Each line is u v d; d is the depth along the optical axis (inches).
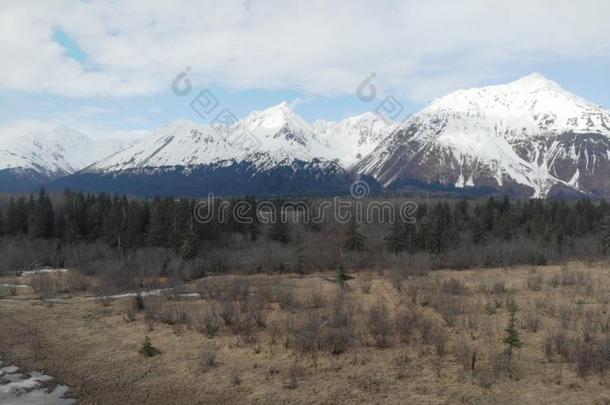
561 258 3216.0
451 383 938.7
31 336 1346.0
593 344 1083.9
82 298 1924.2
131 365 1111.6
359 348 1143.0
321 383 964.0
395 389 924.0
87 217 3789.4
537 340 1152.8
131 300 1796.3
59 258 3164.4
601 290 1742.1
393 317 1416.1
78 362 1146.7
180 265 2743.6
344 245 3353.8
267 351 1144.8
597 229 3870.6
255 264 2940.5
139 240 3331.7
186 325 1396.4
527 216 4483.3
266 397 920.9
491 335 1202.0
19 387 1018.1
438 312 1470.2
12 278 2556.6
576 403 841.5
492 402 858.1
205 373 1043.9
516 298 1637.6
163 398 950.4
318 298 1649.9
